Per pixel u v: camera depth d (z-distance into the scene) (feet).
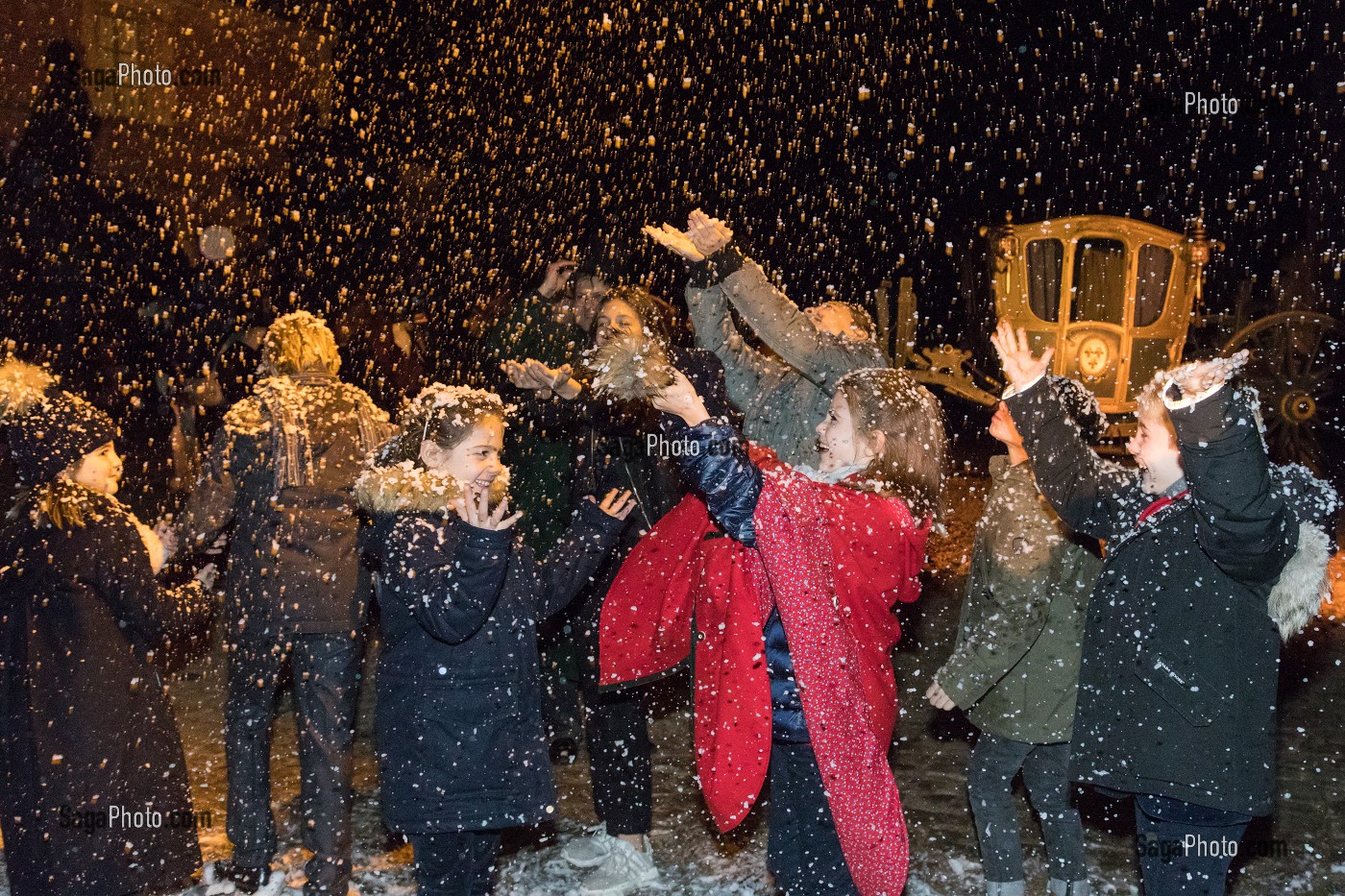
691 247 12.60
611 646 10.07
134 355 32.35
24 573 10.43
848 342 12.26
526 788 9.60
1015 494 10.50
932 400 9.77
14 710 10.46
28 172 33.65
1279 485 8.67
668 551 9.91
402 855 12.49
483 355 13.50
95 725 10.54
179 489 29.91
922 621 21.52
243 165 41.73
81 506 10.50
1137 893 11.71
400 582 9.20
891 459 9.50
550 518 12.77
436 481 9.23
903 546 9.33
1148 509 8.90
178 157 41.86
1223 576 8.52
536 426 12.62
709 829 13.19
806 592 8.84
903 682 18.40
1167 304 37.09
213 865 11.91
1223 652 8.46
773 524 8.84
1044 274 37.50
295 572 10.84
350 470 11.19
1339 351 33.53
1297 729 16.20
